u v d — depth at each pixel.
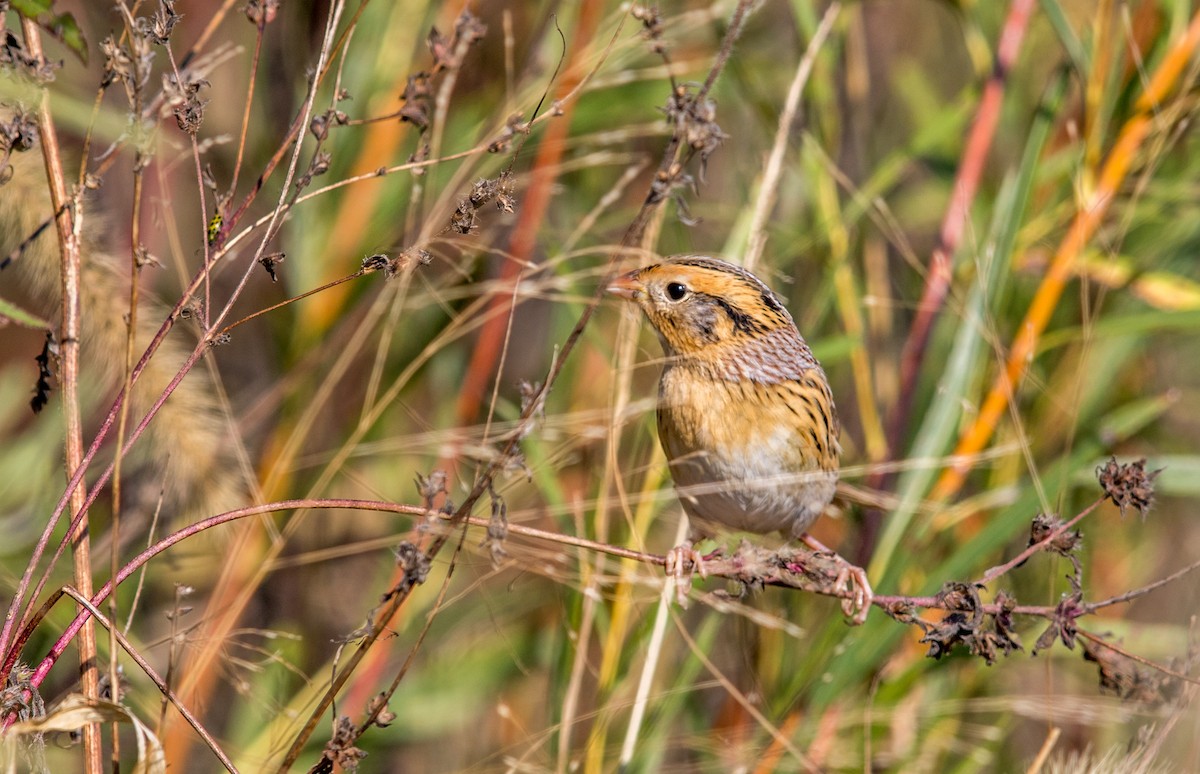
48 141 5.92
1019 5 10.77
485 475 5.91
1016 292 11.03
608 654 8.99
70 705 5.21
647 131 9.30
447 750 10.80
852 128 12.60
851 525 11.20
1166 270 10.89
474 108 10.44
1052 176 10.66
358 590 10.87
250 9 5.83
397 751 10.76
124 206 9.79
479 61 10.73
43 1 5.76
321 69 5.86
